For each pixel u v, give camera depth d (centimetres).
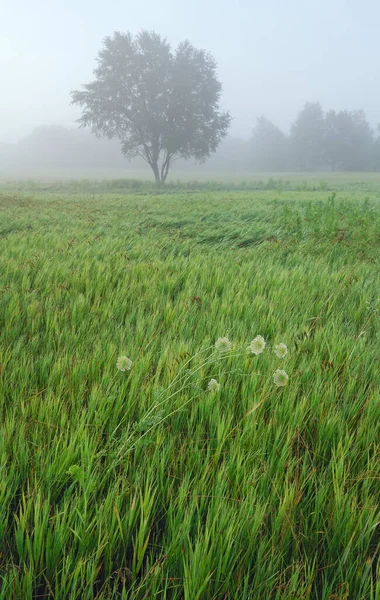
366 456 249
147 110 5375
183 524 187
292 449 258
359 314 507
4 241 952
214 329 421
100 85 5284
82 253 849
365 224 1136
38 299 540
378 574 175
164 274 693
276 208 1866
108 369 332
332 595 162
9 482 216
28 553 182
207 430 278
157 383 303
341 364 342
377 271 763
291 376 323
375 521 198
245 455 241
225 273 706
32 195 3331
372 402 290
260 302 524
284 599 161
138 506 208
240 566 176
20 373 321
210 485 225
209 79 5500
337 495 206
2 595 159
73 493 218
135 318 488
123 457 230
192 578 165
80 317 471
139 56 5184
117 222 1458
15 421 268
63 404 281
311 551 195
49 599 170
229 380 324
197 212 1769
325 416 276
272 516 201
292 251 973
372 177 9531
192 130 5472
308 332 414
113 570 189
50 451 233
